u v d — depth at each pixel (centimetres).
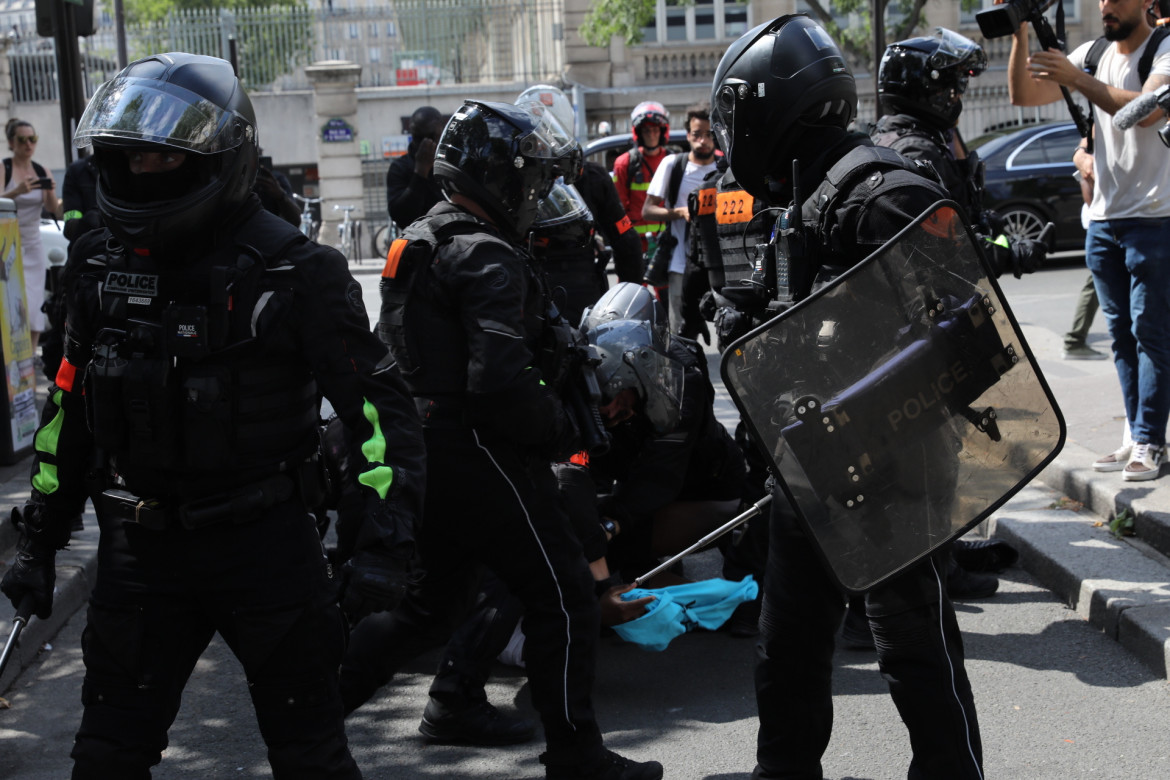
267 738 231
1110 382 683
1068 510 503
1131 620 388
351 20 2447
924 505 245
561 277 546
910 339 242
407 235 285
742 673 391
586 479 351
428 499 283
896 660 252
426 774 328
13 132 847
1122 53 478
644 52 2530
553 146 289
